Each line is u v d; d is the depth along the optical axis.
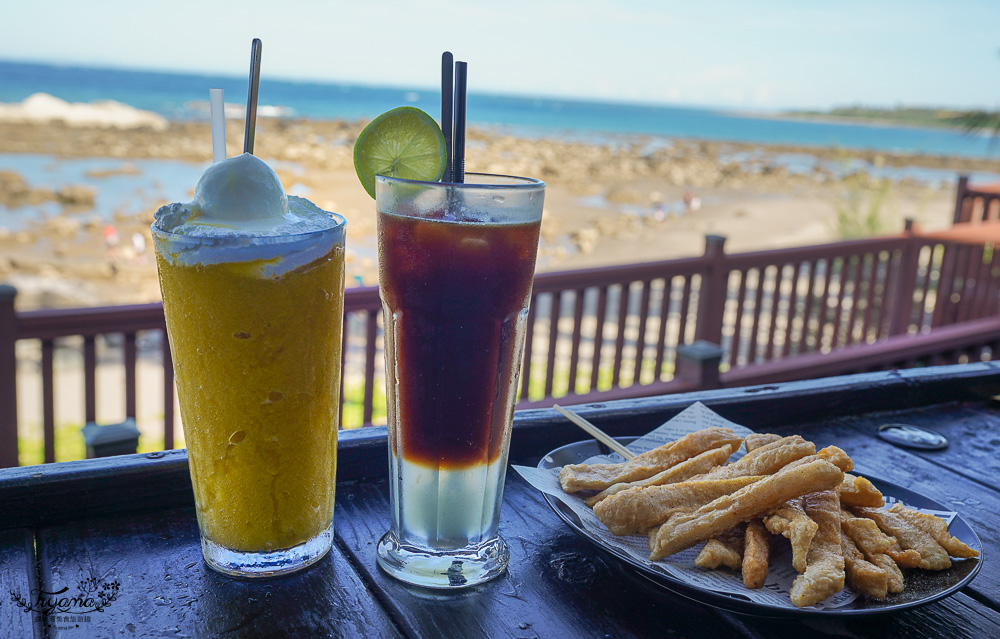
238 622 0.35
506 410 0.39
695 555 0.39
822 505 0.39
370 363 1.63
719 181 16.30
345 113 26.80
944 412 0.67
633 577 0.40
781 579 0.36
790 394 0.62
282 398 0.36
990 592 0.40
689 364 1.97
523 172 15.34
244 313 0.35
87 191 10.08
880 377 0.67
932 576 0.38
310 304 0.36
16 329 1.32
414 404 0.38
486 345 0.37
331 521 0.41
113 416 3.41
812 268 2.34
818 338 2.40
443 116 0.40
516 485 0.50
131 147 15.74
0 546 0.40
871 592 0.35
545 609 0.37
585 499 0.44
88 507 0.43
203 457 0.37
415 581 0.38
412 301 0.36
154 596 0.37
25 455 2.64
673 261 2.04
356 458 0.49
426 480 0.38
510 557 0.41
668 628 0.36
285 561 0.38
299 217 0.39
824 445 0.59
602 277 1.92
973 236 2.65
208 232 0.34
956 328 2.53
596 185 14.69
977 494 0.52
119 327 1.40
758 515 0.38
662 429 0.52
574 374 1.93
